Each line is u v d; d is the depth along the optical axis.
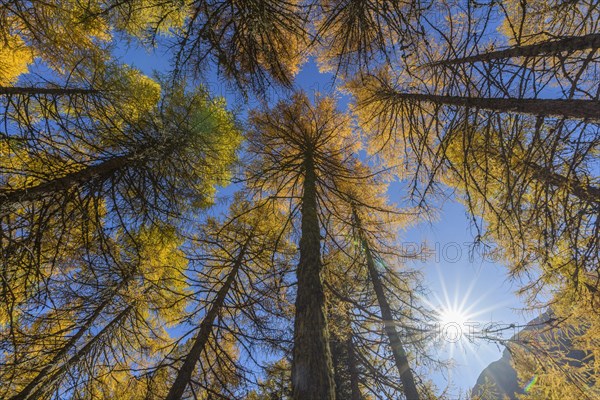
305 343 3.67
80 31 4.60
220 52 4.47
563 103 3.05
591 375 5.32
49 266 4.28
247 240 7.27
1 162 4.03
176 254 7.02
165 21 5.01
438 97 4.70
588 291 4.71
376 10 3.81
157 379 5.99
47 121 3.78
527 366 5.99
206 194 6.10
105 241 4.19
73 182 3.81
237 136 6.37
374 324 7.19
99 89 4.11
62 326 5.44
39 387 4.41
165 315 7.14
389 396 6.67
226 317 6.85
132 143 4.33
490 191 5.22
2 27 4.41
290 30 4.75
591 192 3.51
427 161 5.98
